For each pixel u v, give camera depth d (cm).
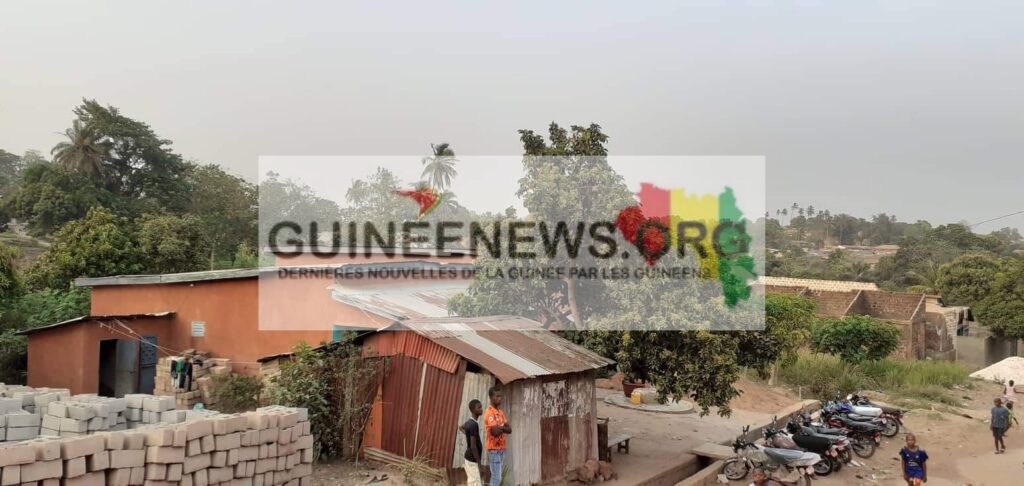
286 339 1459
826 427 1541
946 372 2742
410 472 1023
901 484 1360
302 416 946
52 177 4419
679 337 1216
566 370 1096
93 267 2295
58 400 1025
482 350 1085
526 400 1057
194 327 1591
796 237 14162
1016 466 1545
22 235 5147
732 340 1223
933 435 1830
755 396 2077
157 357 1611
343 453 1123
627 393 1958
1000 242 8250
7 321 1753
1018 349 3947
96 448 694
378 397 1132
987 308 3850
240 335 1519
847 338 2614
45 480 648
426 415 1071
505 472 1005
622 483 1148
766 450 1257
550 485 1082
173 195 5238
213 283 1570
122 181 5138
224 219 4784
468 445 945
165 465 746
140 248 2619
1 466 611
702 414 1246
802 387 2312
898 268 6994
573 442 1148
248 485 845
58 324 1477
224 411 1291
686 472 1327
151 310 1658
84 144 4725
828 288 4300
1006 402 2042
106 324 1509
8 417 888
